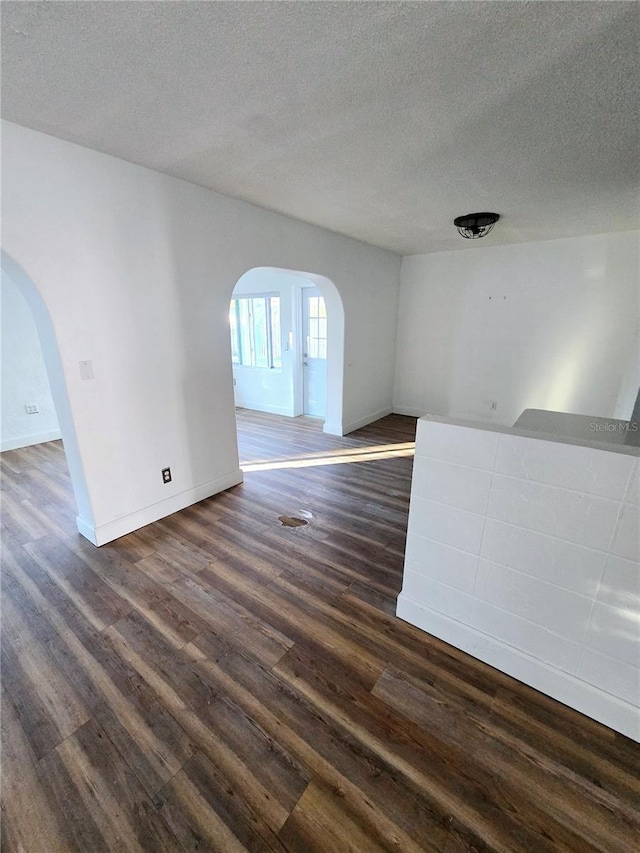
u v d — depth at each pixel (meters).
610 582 1.25
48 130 1.76
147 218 2.27
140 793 1.17
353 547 2.43
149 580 2.11
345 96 1.48
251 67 1.31
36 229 1.84
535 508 1.34
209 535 2.55
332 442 4.49
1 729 1.35
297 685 1.51
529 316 4.39
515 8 1.05
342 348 4.40
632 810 1.12
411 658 1.63
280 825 1.10
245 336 5.99
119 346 2.29
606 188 2.49
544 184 2.41
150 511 2.67
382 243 4.32
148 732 1.34
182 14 1.07
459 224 3.26
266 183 2.44
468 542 1.53
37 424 4.39
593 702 1.36
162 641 1.72
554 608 1.39
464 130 1.74
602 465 1.19
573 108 1.55
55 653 1.66
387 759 1.26
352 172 2.22
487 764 1.24
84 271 2.05
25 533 2.56
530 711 1.41
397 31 1.14
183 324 2.60
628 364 3.88
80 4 1.03
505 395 4.76
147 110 1.58
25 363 4.22
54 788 1.18
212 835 1.08
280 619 1.85
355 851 1.04
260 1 1.03
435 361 5.25
